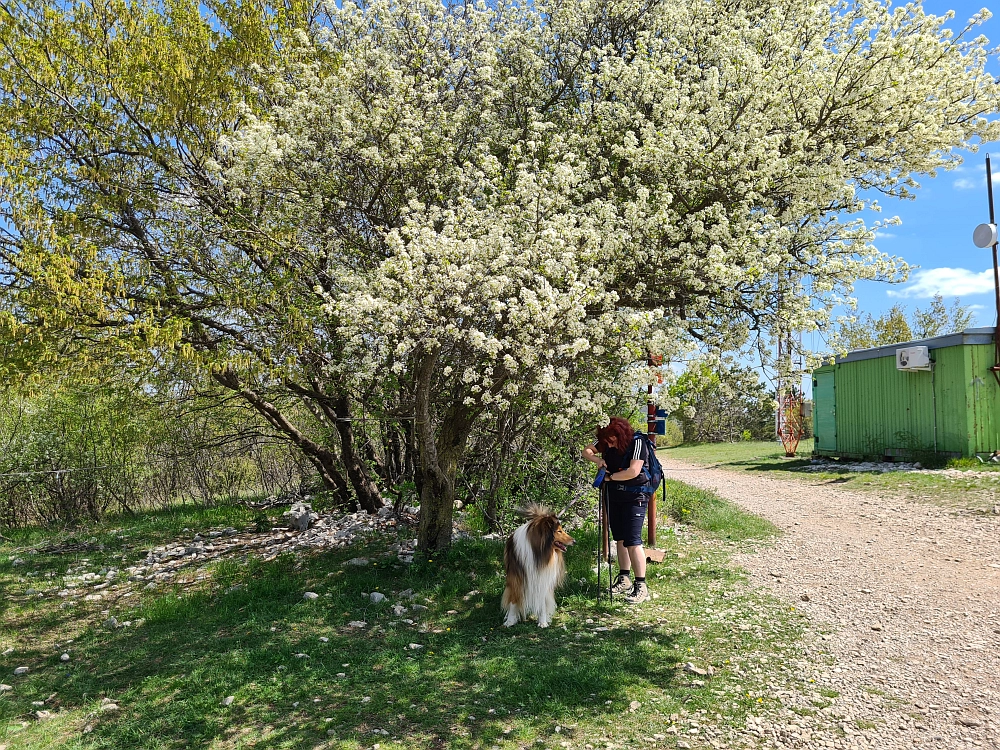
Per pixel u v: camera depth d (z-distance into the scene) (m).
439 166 8.81
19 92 7.90
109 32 8.54
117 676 5.23
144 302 7.87
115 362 8.13
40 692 5.04
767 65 8.42
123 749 4.07
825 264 7.50
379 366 7.22
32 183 7.20
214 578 7.92
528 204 7.00
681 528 9.63
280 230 8.20
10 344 6.87
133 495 15.86
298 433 11.34
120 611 7.01
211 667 5.16
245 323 8.59
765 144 7.39
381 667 5.09
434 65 9.09
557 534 6.07
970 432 13.41
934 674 4.57
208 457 15.98
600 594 6.52
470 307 6.04
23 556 10.30
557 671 4.79
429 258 6.38
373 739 4.01
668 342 6.25
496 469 8.48
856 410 16.88
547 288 5.90
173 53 8.46
